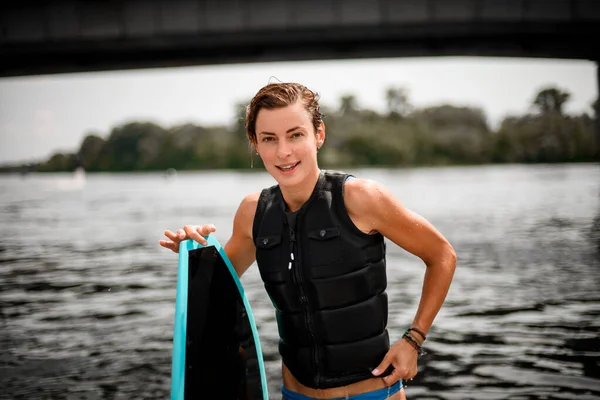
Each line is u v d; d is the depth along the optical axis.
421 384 3.68
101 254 10.79
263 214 2.11
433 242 2.04
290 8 23.66
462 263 8.77
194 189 43.00
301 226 2.02
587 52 28.14
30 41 23.56
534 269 7.99
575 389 3.48
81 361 4.32
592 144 88.94
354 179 2.05
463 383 3.66
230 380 2.09
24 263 9.81
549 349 4.30
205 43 24.30
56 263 9.76
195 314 2.00
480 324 5.15
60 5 23.56
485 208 19.34
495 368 3.92
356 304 2.02
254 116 1.98
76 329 5.32
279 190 2.14
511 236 11.85
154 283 7.67
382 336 2.08
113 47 24.11
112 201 29.81
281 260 2.05
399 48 26.53
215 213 19.91
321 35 24.19
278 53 26.38
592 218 15.16
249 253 2.31
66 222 18.03
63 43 23.75
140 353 4.48
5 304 6.53
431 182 41.91
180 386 1.85
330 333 2.02
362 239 2.01
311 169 2.00
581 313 5.41
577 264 8.27
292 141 1.94
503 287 6.81
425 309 2.06
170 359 4.31
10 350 4.65
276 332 4.94
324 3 23.64
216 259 2.17
